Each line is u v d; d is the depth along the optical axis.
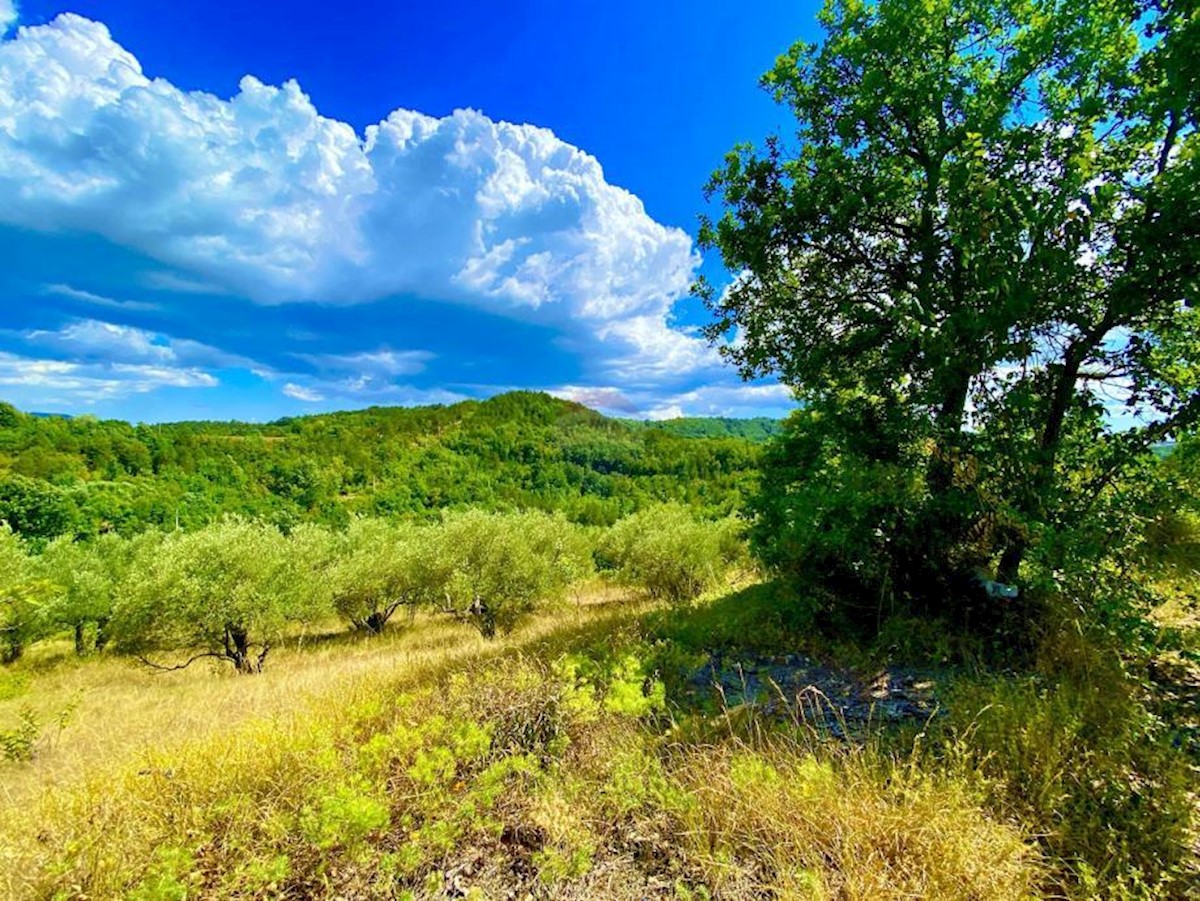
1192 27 3.85
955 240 5.18
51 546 24.70
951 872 2.35
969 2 6.54
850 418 6.89
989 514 5.87
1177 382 5.18
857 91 7.32
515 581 19.44
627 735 4.02
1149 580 4.77
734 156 8.12
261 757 3.79
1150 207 4.47
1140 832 2.53
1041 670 4.55
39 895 2.58
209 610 17.16
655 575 18.00
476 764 3.60
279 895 2.62
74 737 7.64
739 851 2.75
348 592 23.50
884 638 5.83
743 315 8.97
